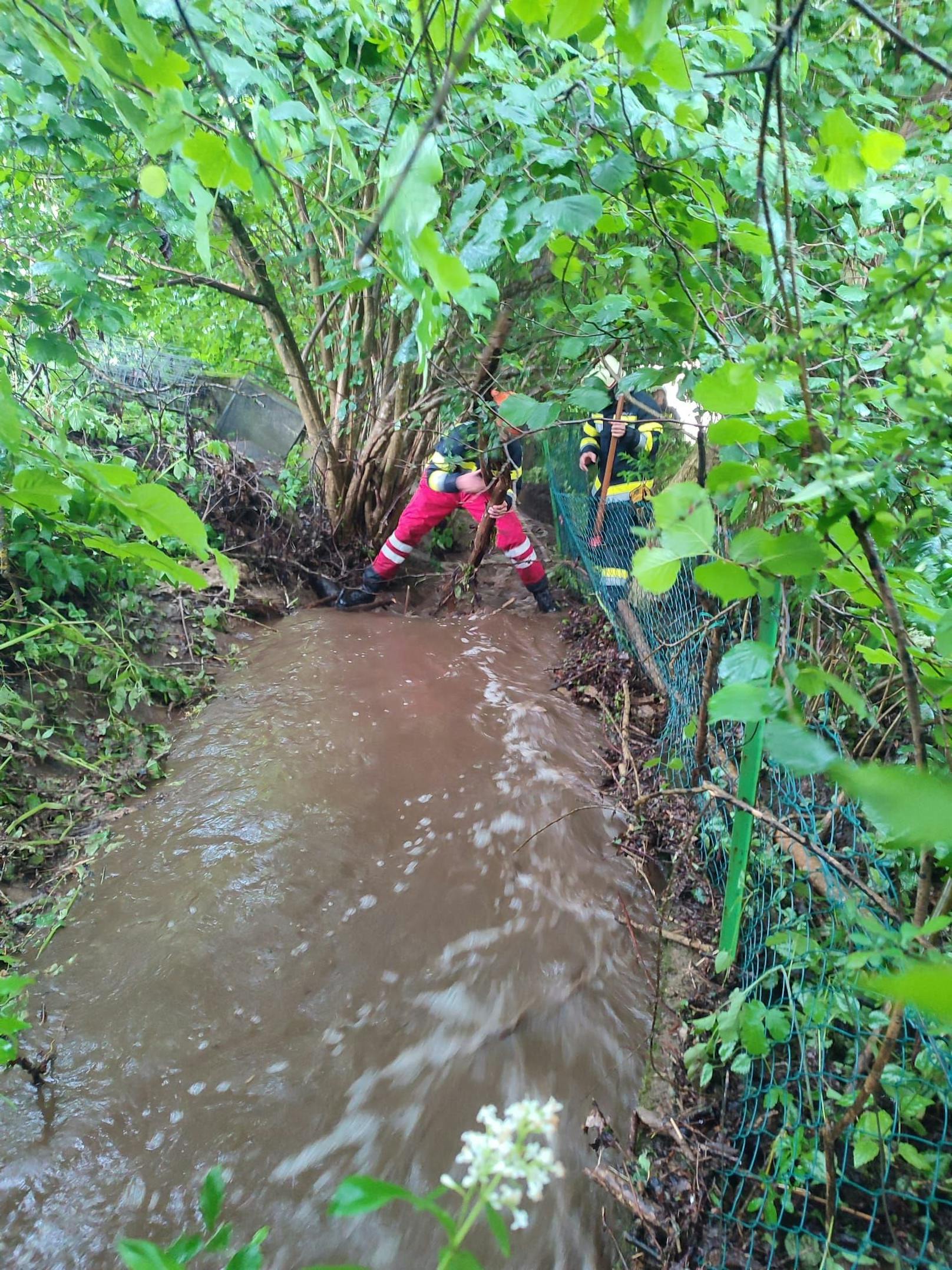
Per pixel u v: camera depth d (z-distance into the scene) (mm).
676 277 1782
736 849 2121
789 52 1717
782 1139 1741
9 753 2982
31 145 2184
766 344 997
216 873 2729
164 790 3193
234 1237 1754
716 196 1721
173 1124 1970
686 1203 1770
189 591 4559
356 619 5133
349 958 2459
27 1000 2250
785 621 1159
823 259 2156
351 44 2396
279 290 4797
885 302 998
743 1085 1991
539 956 2494
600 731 3838
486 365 3451
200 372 6016
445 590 5543
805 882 2154
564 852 2953
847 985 1676
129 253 3457
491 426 3475
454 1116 2021
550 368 3611
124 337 4820
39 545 3465
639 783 3289
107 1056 2115
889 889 1806
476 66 2018
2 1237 1729
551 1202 1823
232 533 5258
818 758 704
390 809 3135
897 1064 1664
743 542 920
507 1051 2193
